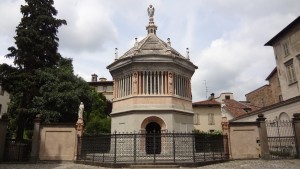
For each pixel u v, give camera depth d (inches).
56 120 1058.1
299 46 1211.2
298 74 1218.0
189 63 1139.9
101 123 1555.1
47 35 1202.0
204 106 2075.5
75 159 861.8
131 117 1015.6
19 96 1117.7
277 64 1398.9
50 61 1202.0
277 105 1193.4
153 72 1055.0
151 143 981.2
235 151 859.4
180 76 1112.8
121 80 1120.2
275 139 1032.8
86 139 864.9
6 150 855.1
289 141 942.4
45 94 1060.5
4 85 1093.1
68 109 1098.1
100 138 821.2
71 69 1384.1
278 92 1764.3
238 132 878.4
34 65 1148.5
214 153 828.6
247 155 855.7
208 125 2030.0
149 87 1043.3
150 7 1309.1
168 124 999.0
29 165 773.9
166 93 1037.8
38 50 1124.5
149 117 1004.6
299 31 1211.9
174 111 1021.8
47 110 1056.2
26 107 1090.1
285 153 924.0
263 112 1331.2
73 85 1192.2
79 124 896.3
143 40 1235.9
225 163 771.4
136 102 1023.0
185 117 1080.2
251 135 876.0
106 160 802.2
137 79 1044.5
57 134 892.0
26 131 1237.7
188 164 700.0
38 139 870.4
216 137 852.0
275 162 762.2
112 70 1144.8
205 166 712.4
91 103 1277.1
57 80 1120.2
